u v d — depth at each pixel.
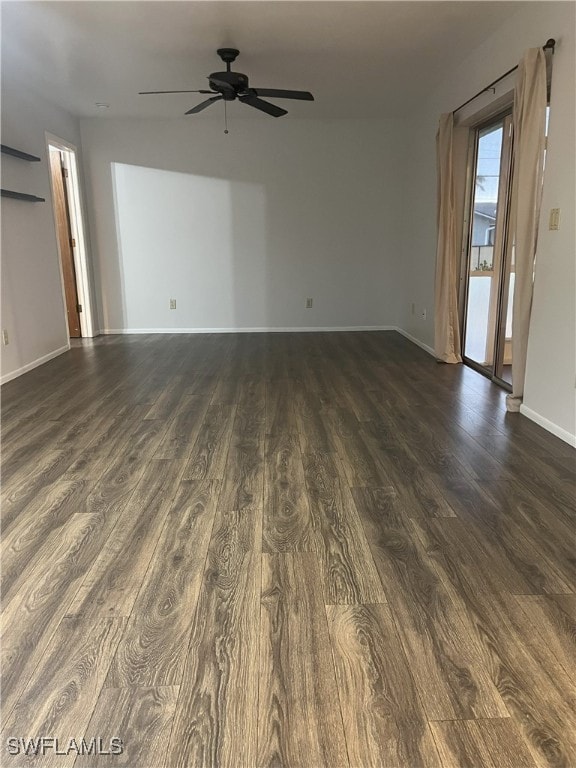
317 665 1.48
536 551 2.02
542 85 3.17
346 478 2.65
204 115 6.44
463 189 4.98
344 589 1.80
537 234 3.37
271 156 6.74
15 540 2.12
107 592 1.80
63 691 1.40
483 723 1.30
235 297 7.10
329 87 5.33
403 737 1.27
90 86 5.19
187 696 1.39
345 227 6.97
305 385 4.40
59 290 5.80
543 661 1.49
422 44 4.18
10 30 3.87
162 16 3.64
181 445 3.09
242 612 1.70
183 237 6.91
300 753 1.24
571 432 3.03
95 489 2.55
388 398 4.02
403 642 1.56
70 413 3.70
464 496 2.45
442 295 5.16
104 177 6.71
